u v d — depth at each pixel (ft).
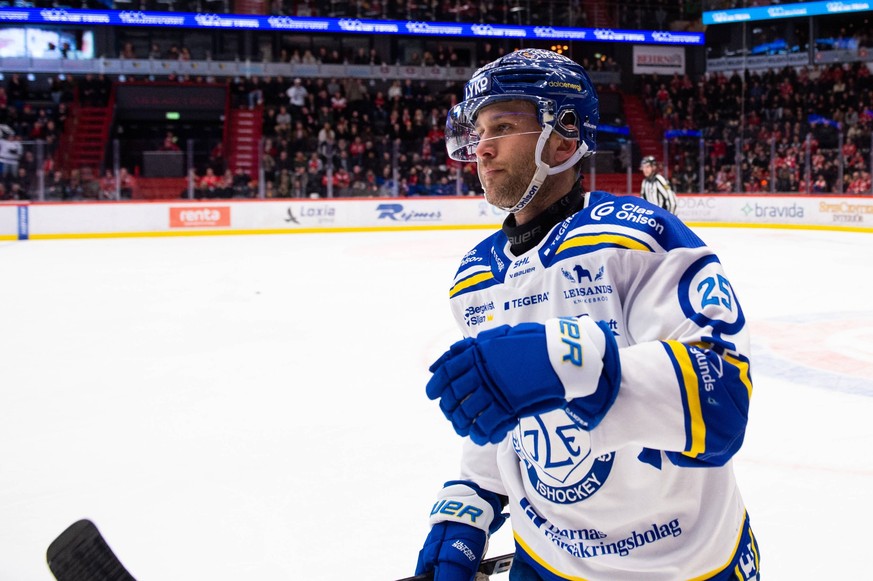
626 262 3.86
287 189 59.41
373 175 61.21
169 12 70.90
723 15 80.43
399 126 70.23
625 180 68.23
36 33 74.18
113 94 70.38
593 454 3.37
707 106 80.28
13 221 52.19
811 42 78.13
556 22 80.12
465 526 4.78
